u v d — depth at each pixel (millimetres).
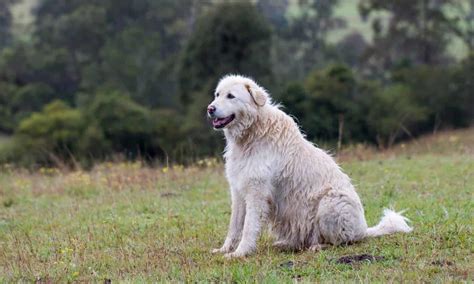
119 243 9656
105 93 48969
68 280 7828
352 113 36906
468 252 8031
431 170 15195
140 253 9023
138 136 37062
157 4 66688
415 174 14703
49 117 37969
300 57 62719
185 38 66188
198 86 45062
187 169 16344
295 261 8070
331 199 8609
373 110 37844
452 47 59688
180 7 67500
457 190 12508
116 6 65938
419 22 57875
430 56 57875
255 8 47031
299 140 8938
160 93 56688
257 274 7543
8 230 11094
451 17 60125
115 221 11195
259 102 8742
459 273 7297
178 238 9805
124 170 16500
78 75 62625
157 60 60812
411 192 12602
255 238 8664
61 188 15008
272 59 54625
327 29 68125
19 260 8805
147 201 12852
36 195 14578
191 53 46125
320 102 37188
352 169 15680
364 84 39719
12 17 76562
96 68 58875
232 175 8859
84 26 63312
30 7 83625
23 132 37719
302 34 67125
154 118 38844
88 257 8828
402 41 57875
